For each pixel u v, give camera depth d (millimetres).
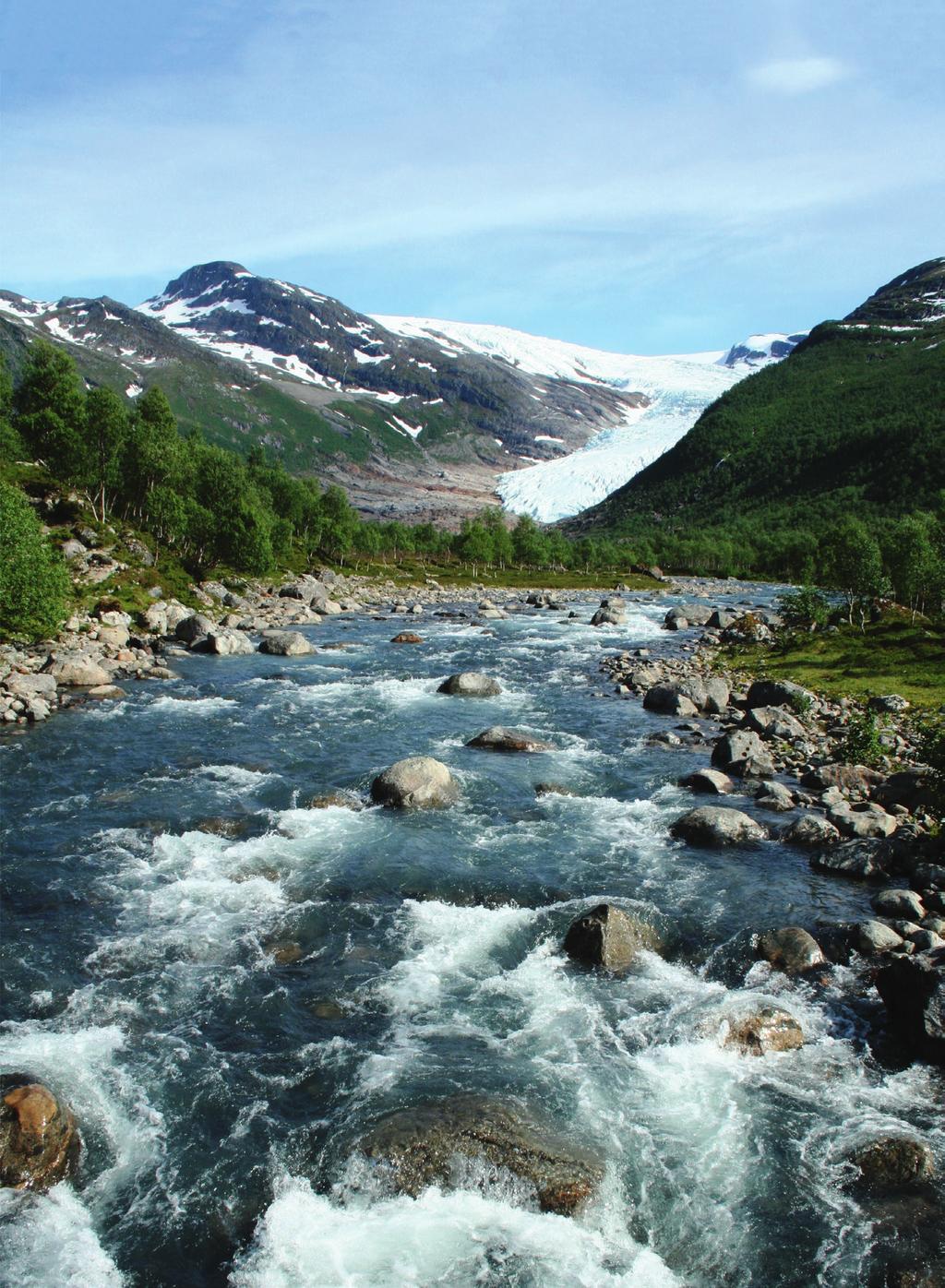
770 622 74375
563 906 19328
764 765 29234
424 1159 11234
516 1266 9867
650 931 18000
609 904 17953
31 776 27797
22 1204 10656
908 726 35719
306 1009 15070
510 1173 11023
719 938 17875
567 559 186375
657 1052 13969
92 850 21812
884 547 93750
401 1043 14125
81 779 27641
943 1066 13594
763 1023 14406
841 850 21594
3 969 16094
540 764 30531
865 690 43688
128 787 26844
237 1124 12172
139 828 23359
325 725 35812
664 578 167625
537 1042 14203
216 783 27500
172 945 17172
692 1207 10797
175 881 20094
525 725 36656
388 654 57688
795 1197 10961
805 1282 9742
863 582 72250
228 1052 13820
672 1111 12516
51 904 18766
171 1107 12500
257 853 21891
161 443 99250
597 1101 12688
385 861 21625
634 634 71688
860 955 17031
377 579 126375
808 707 38062
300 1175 11250
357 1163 11266
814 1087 13172
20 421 93062
